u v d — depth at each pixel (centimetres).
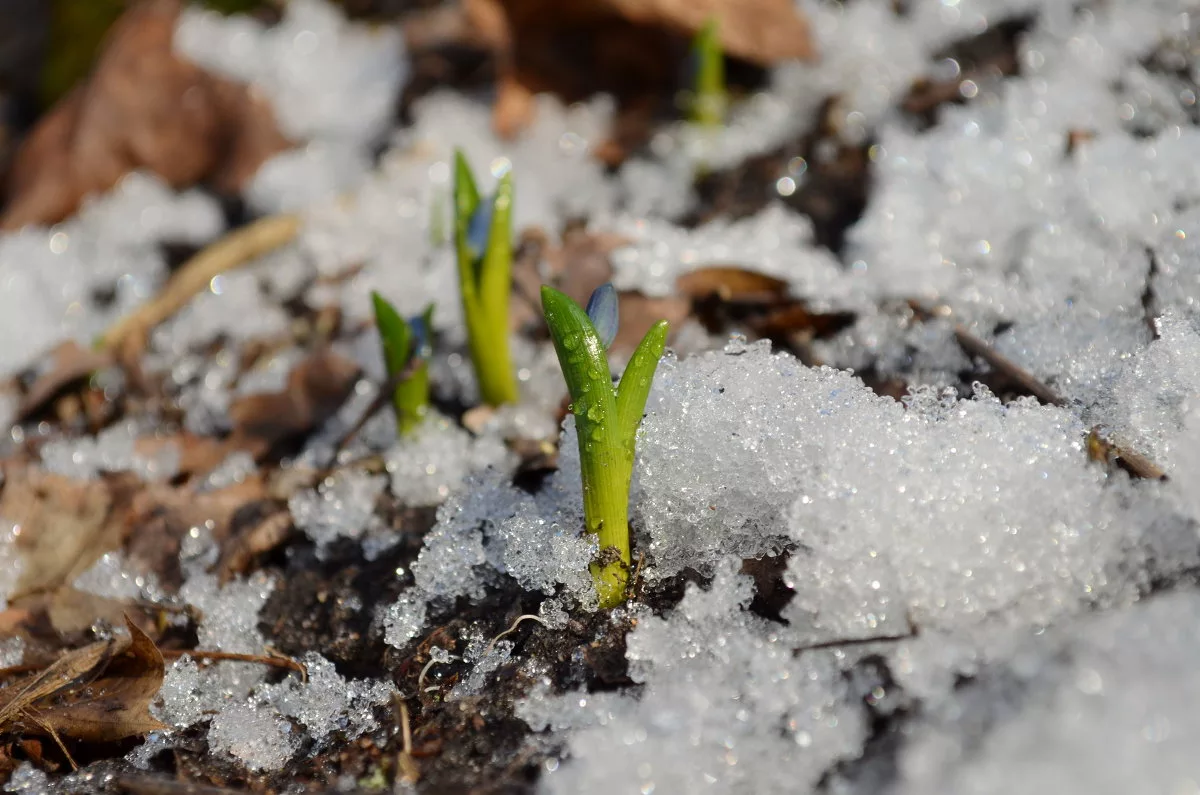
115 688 43
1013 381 45
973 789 37
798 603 41
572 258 51
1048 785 37
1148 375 43
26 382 53
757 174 53
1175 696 37
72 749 42
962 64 54
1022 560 40
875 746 39
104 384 52
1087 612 40
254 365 52
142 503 47
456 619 43
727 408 43
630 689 41
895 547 41
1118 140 49
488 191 55
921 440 42
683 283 49
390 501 46
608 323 42
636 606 42
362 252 54
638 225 52
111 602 45
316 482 47
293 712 43
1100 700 38
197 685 43
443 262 53
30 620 45
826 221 52
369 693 43
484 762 41
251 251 55
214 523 47
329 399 50
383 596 44
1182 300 45
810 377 44
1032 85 52
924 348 46
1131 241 46
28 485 48
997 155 50
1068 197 48
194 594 45
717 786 39
